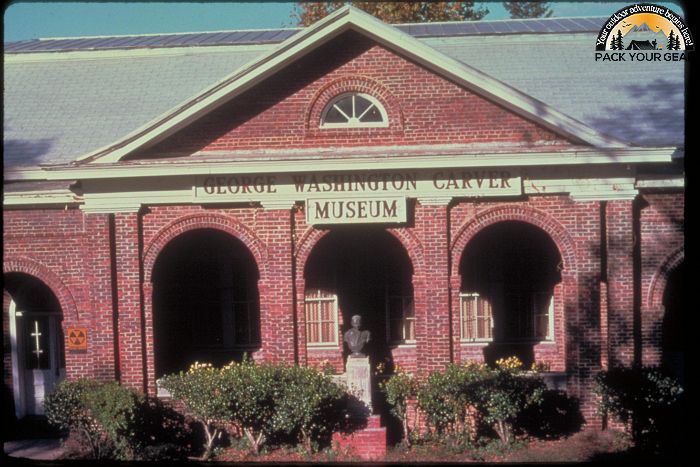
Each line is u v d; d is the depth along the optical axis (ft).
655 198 52.49
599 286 51.29
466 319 60.59
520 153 49.57
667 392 47.03
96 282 52.26
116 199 52.19
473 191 51.06
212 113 51.72
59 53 72.18
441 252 51.34
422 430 50.39
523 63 65.57
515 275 60.44
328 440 48.73
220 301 61.82
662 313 52.70
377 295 60.80
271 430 48.01
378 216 51.24
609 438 48.57
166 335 59.77
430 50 50.16
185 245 61.57
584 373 50.98
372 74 51.39
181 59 71.20
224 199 51.72
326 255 60.59
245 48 71.67
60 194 54.19
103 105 65.98
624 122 57.93
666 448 44.91
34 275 55.01
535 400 47.65
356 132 51.65
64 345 60.49
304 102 51.57
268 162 50.24
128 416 47.60
